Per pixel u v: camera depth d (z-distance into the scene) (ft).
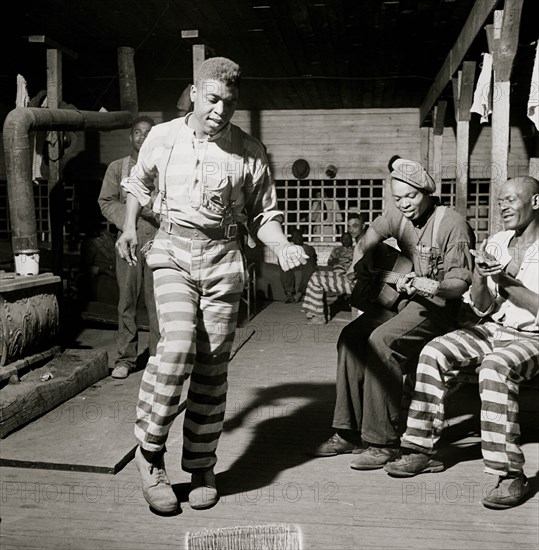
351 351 12.70
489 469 10.82
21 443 13.08
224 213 10.27
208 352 10.52
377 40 26.96
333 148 41.70
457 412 15.55
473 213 42.34
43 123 19.07
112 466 11.96
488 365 11.10
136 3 22.81
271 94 37.29
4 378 15.01
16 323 16.01
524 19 23.02
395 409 12.34
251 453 13.10
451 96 32.81
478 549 9.37
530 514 10.50
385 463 12.32
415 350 12.59
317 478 11.89
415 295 12.49
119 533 9.75
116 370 18.44
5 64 30.73
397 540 9.62
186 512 10.47
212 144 10.22
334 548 9.36
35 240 17.72
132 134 18.72
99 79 33.91
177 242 10.23
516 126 38.86
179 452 13.10
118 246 10.99
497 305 12.50
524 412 15.51
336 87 35.53
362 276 13.08
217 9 23.31
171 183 10.19
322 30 25.68
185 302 10.14
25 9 23.54
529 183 11.93
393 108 41.19
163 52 29.09
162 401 9.94
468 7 22.94
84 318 25.76
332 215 43.80
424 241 12.55
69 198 42.47
